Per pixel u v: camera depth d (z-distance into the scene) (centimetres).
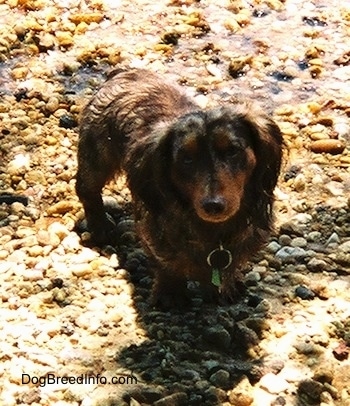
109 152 579
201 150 475
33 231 613
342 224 622
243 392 487
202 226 506
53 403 486
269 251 598
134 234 611
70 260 588
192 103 559
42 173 664
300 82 758
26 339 523
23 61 785
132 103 558
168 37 805
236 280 561
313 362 513
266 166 504
